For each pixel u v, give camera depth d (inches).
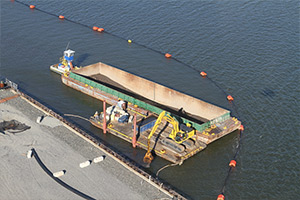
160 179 3221.0
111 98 4264.3
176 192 3051.2
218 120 3823.8
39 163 3240.7
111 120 3912.4
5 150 3385.8
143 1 7066.9
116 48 5585.6
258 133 3858.3
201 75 4916.3
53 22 6417.3
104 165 3272.6
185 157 3430.1
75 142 3560.5
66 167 3216.0
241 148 3649.1
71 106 4244.6
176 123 3476.9
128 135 3683.6
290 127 3937.0
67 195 2915.8
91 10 6801.2
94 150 3459.6
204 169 3373.5
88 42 5753.0
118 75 4739.2
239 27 6082.7
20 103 4153.5
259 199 3058.6
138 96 4547.2
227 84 4714.6
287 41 5664.4
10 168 3164.4
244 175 3316.9
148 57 5339.6
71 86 4621.1
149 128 3791.8
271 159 3506.4
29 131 3681.1
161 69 5044.3
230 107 4284.0
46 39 5802.2
